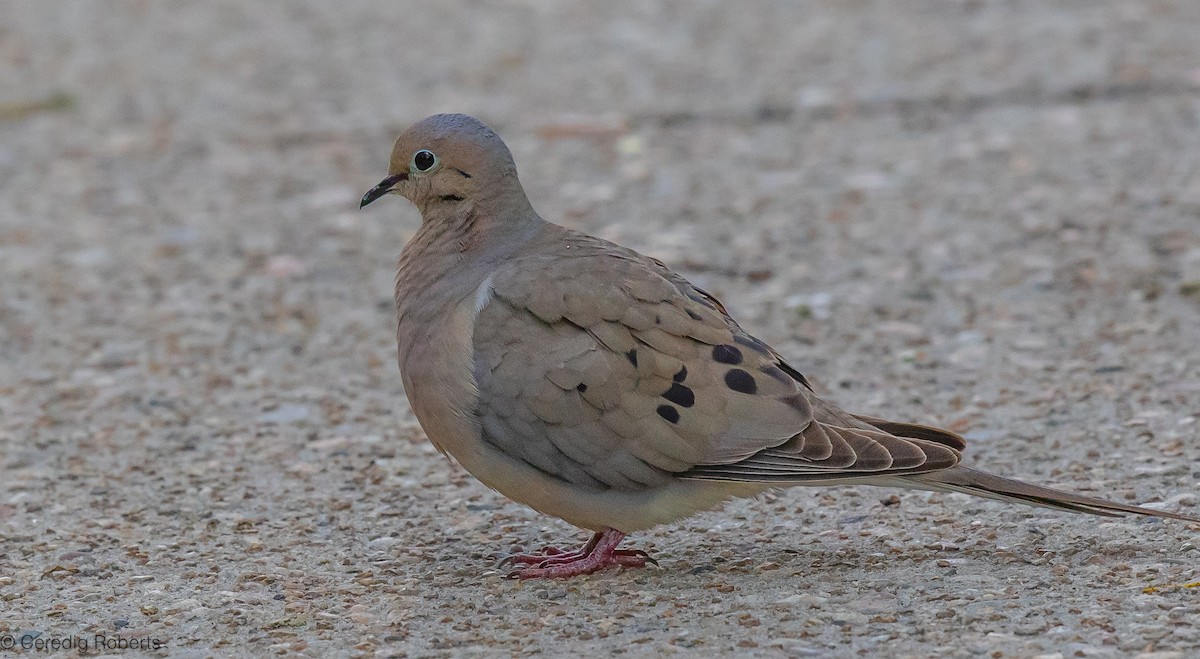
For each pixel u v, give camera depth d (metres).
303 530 9.70
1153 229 14.76
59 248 16.27
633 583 8.61
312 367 12.98
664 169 18.06
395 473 10.68
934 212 15.88
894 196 16.48
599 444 8.39
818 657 7.43
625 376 8.36
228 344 13.56
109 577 9.00
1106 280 13.72
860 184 16.97
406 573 8.95
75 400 12.35
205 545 9.48
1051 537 8.92
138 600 8.62
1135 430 10.58
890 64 21.81
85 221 17.16
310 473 10.71
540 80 22.27
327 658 7.73
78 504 10.24
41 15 27.67
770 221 16.08
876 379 12.15
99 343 13.66
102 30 26.47
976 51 22.11
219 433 11.57
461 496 10.27
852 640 7.61
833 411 8.61
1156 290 13.34
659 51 23.53
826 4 25.86
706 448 8.30
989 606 7.94
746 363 8.45
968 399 11.55
